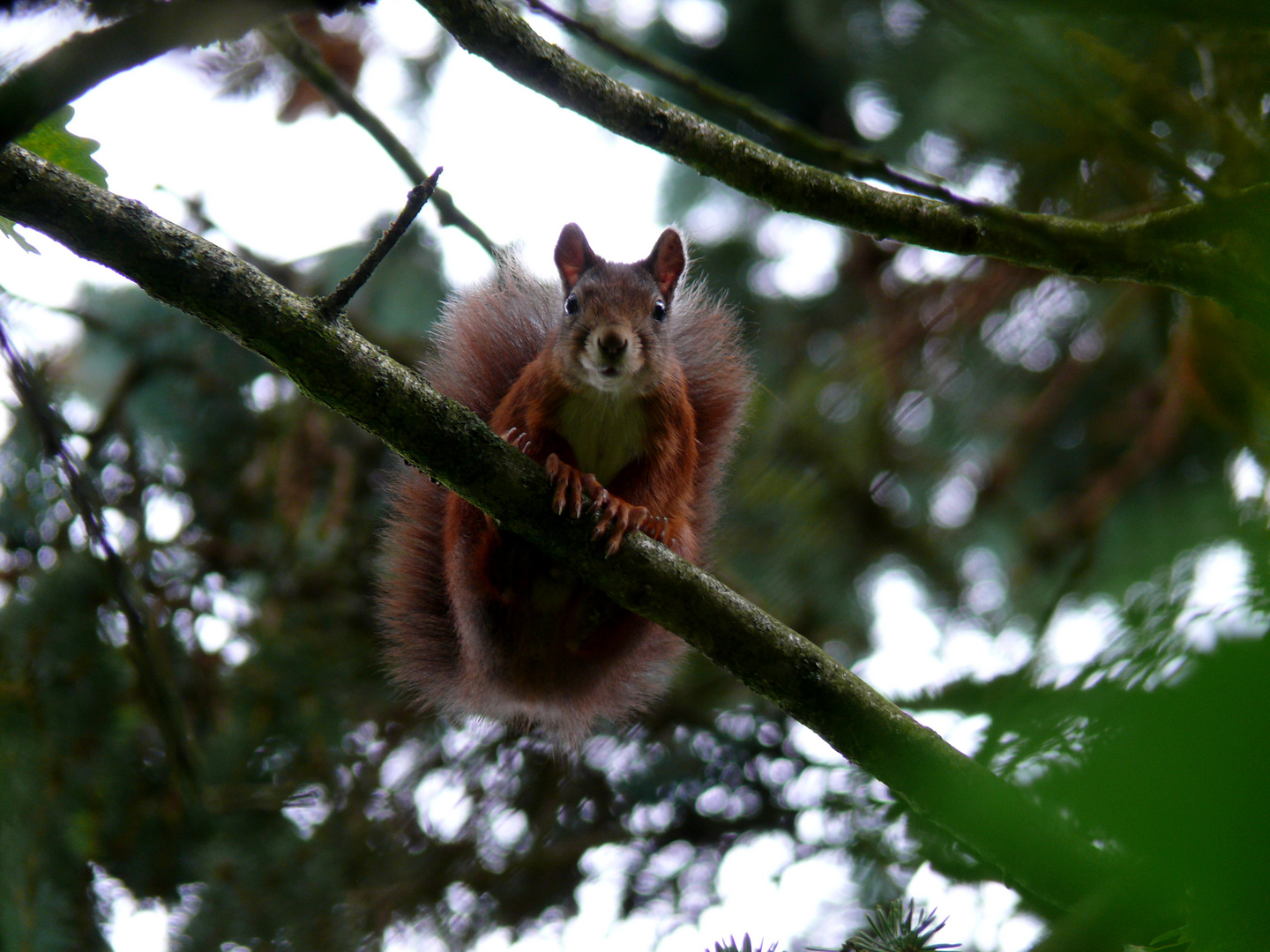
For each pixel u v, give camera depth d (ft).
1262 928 3.66
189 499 24.97
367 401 14.24
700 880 23.35
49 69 8.14
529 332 22.59
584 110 14.88
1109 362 28.19
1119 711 4.08
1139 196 20.31
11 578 21.99
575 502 15.28
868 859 20.98
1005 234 15.71
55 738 20.24
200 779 19.80
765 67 29.96
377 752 23.79
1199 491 24.95
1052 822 4.46
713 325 23.39
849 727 14.75
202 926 20.53
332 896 21.20
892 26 27.43
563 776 24.36
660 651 21.08
